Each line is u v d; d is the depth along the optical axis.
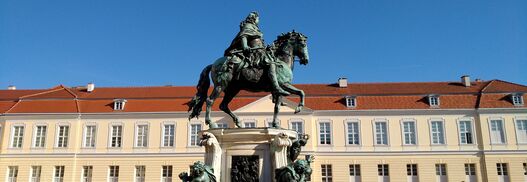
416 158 43.28
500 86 45.56
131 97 46.66
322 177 43.31
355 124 44.41
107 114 45.22
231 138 8.73
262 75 9.16
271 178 8.53
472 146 43.22
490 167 42.50
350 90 47.09
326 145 43.78
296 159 9.09
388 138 43.81
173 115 44.94
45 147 44.62
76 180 43.97
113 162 44.31
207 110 9.17
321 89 47.72
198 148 44.06
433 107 44.19
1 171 44.16
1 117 45.59
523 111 43.25
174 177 43.66
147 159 44.28
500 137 43.25
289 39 9.69
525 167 42.41
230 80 9.18
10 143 44.81
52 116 45.31
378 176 43.19
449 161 43.12
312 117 44.25
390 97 45.31
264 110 43.38
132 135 44.81
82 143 44.84
